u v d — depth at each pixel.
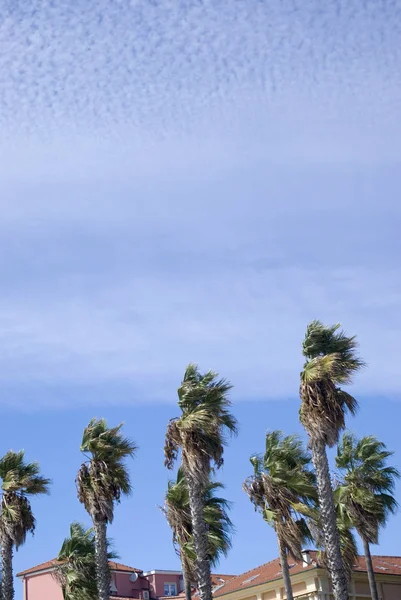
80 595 38.03
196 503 32.19
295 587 49.12
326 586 47.56
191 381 33.97
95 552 37.09
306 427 32.56
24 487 38.31
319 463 32.25
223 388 33.81
